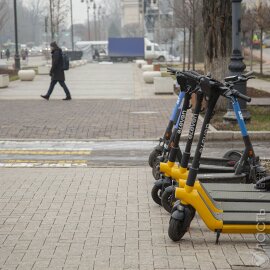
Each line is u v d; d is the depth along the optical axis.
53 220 6.93
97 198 7.94
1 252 5.86
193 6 32.78
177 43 75.75
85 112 17.62
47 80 34.88
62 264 5.52
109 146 12.30
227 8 16.36
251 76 7.28
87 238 6.27
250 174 7.78
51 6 68.00
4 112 17.70
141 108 18.70
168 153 8.27
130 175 9.39
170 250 5.89
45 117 16.44
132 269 5.38
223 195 6.72
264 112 16.59
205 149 11.82
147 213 7.21
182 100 8.46
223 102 16.41
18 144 12.60
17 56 44.44
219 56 16.42
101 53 81.25
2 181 9.01
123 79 35.22
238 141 12.62
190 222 6.21
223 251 5.87
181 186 6.35
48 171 9.75
